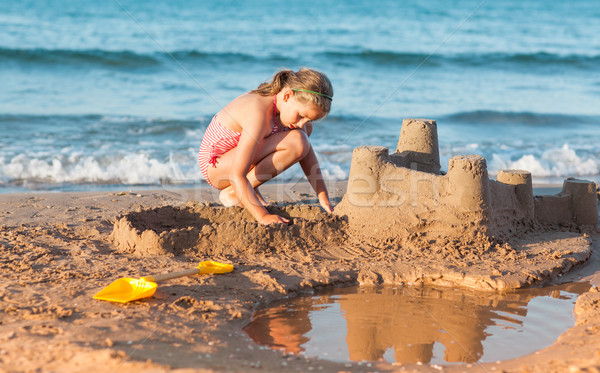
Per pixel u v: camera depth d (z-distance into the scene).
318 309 3.36
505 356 2.80
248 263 3.87
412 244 4.15
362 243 4.21
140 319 2.91
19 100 11.39
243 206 4.54
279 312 3.29
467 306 3.44
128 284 3.28
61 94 12.09
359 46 19.50
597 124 11.48
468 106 12.48
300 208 4.49
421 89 14.05
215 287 3.45
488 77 15.80
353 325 3.15
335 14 29.86
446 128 10.98
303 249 4.13
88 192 6.27
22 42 17.12
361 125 10.82
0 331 2.65
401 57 16.95
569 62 17.45
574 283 3.83
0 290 3.20
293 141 4.28
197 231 4.04
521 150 9.35
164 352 2.51
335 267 3.87
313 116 4.02
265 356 2.66
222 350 2.64
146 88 13.04
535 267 3.87
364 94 13.29
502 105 12.68
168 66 15.07
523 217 4.65
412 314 3.32
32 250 3.96
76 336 2.62
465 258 3.99
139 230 4.06
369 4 36.03
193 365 2.40
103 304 3.08
